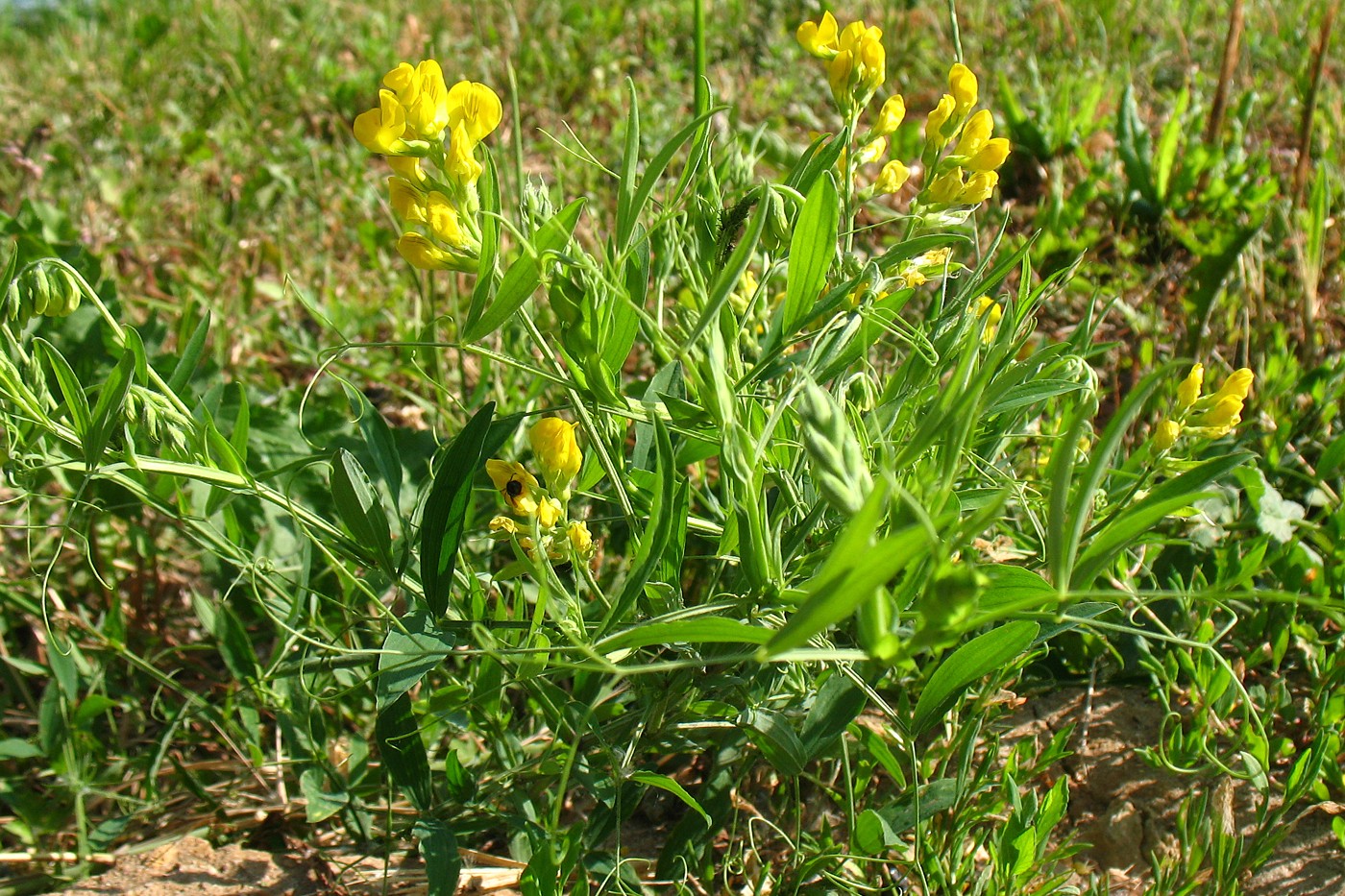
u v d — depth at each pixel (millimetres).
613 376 445
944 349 454
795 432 461
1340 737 509
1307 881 483
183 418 453
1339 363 615
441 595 453
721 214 468
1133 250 764
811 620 351
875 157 486
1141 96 1058
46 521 615
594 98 1135
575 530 444
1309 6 1223
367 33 1380
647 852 510
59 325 601
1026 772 485
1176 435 482
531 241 431
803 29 477
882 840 457
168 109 1133
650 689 458
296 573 565
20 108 1206
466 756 531
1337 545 537
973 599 363
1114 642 542
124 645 543
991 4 1310
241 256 843
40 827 522
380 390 721
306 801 516
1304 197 796
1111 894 490
